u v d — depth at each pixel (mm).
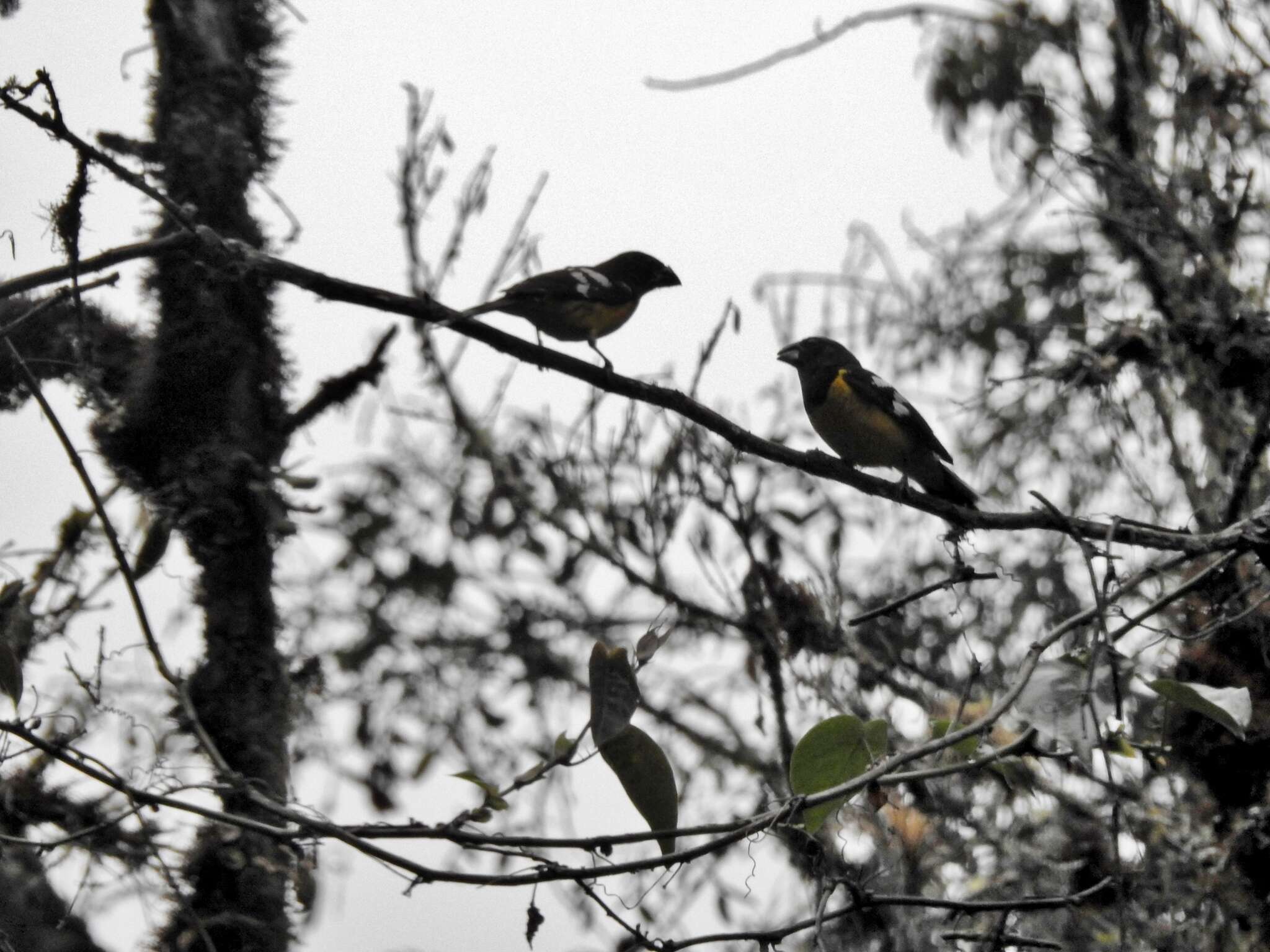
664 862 5863
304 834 5766
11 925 8328
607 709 5945
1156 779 10344
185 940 8406
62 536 9656
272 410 10336
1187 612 10367
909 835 10172
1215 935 9516
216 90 10555
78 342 8492
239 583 9742
